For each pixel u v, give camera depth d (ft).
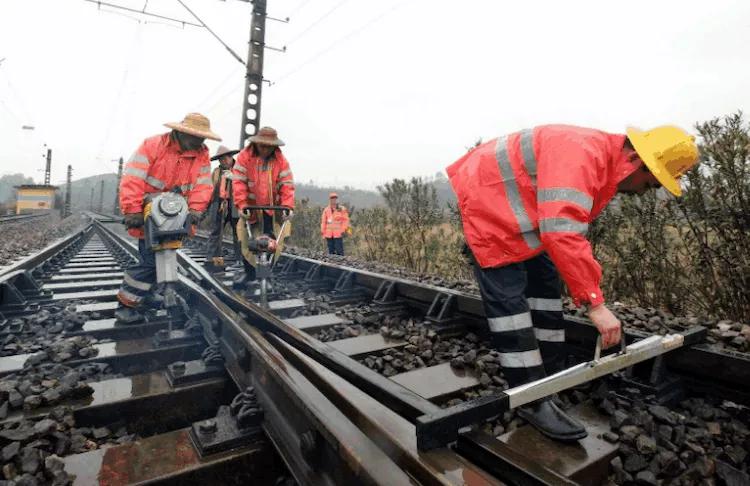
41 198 160.66
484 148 7.12
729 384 7.90
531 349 6.79
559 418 6.56
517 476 4.63
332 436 4.95
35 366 9.72
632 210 15.67
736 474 6.10
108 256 33.55
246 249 16.80
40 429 6.74
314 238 48.78
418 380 8.96
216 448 6.49
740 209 13.14
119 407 8.06
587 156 5.90
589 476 5.96
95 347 10.83
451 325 12.55
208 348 9.88
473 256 7.14
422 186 30.35
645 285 15.90
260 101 51.49
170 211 11.69
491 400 5.28
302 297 17.39
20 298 15.25
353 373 6.93
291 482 6.39
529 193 6.48
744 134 12.88
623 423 7.07
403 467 4.75
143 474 5.99
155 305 13.76
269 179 16.12
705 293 14.15
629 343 9.38
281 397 6.67
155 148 11.87
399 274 21.94
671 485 6.08
